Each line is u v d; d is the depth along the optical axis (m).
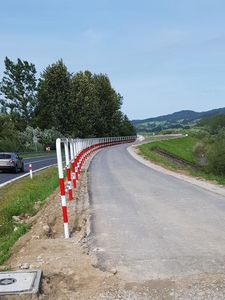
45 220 10.79
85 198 14.07
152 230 8.86
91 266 6.61
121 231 8.91
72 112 79.94
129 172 22.66
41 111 83.50
